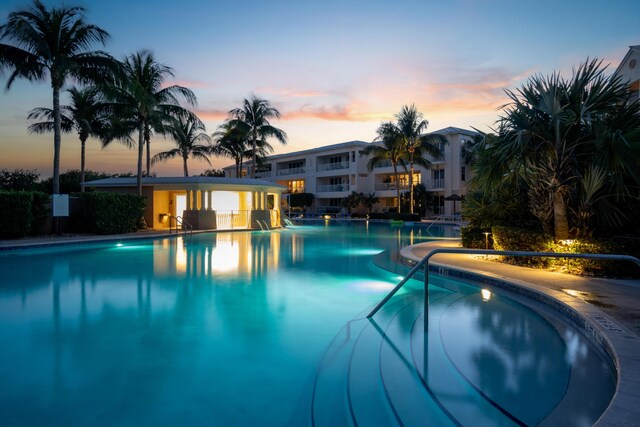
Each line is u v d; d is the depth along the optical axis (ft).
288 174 188.03
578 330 16.67
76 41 61.41
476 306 22.07
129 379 13.19
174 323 19.61
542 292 21.06
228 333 18.11
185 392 12.28
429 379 12.14
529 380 11.68
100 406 11.37
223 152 126.52
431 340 15.88
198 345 16.51
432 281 30.32
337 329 18.65
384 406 10.94
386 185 156.66
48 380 13.05
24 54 58.08
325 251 50.24
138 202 69.56
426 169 142.31
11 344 16.48
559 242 29.40
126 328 18.76
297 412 11.12
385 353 14.84
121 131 83.20
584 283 23.88
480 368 12.67
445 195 139.85
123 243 57.77
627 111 27.61
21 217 52.70
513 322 18.48
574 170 30.35
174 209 87.35
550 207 31.68
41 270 35.04
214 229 81.46
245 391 12.40
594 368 12.59
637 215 29.27
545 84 30.83
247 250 51.08
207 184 81.92
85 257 43.62
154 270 35.42
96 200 61.87
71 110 99.14
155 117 77.05
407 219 122.93
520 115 30.68
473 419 9.62
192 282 29.99
